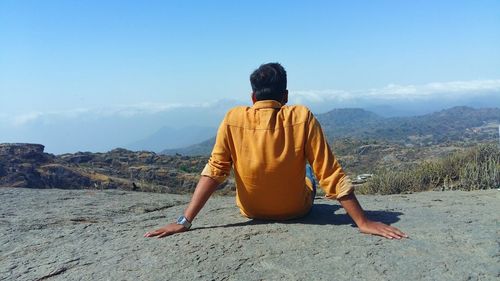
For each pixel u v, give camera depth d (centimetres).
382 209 494
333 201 595
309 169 464
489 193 653
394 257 327
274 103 396
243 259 336
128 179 2738
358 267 313
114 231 442
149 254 357
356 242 359
